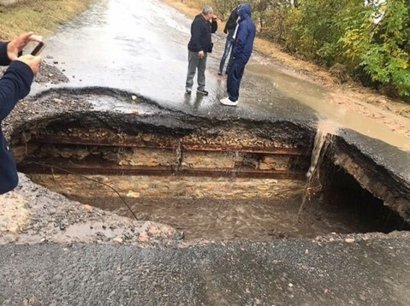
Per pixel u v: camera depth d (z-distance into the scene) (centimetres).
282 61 1493
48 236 398
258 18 1892
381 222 774
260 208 892
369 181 750
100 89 858
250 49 846
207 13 866
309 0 1492
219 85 1048
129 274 364
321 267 419
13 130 662
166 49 1391
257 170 895
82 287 341
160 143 813
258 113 876
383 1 1177
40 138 746
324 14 1457
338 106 1030
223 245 429
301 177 912
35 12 1473
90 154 805
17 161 730
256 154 891
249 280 382
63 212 441
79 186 820
